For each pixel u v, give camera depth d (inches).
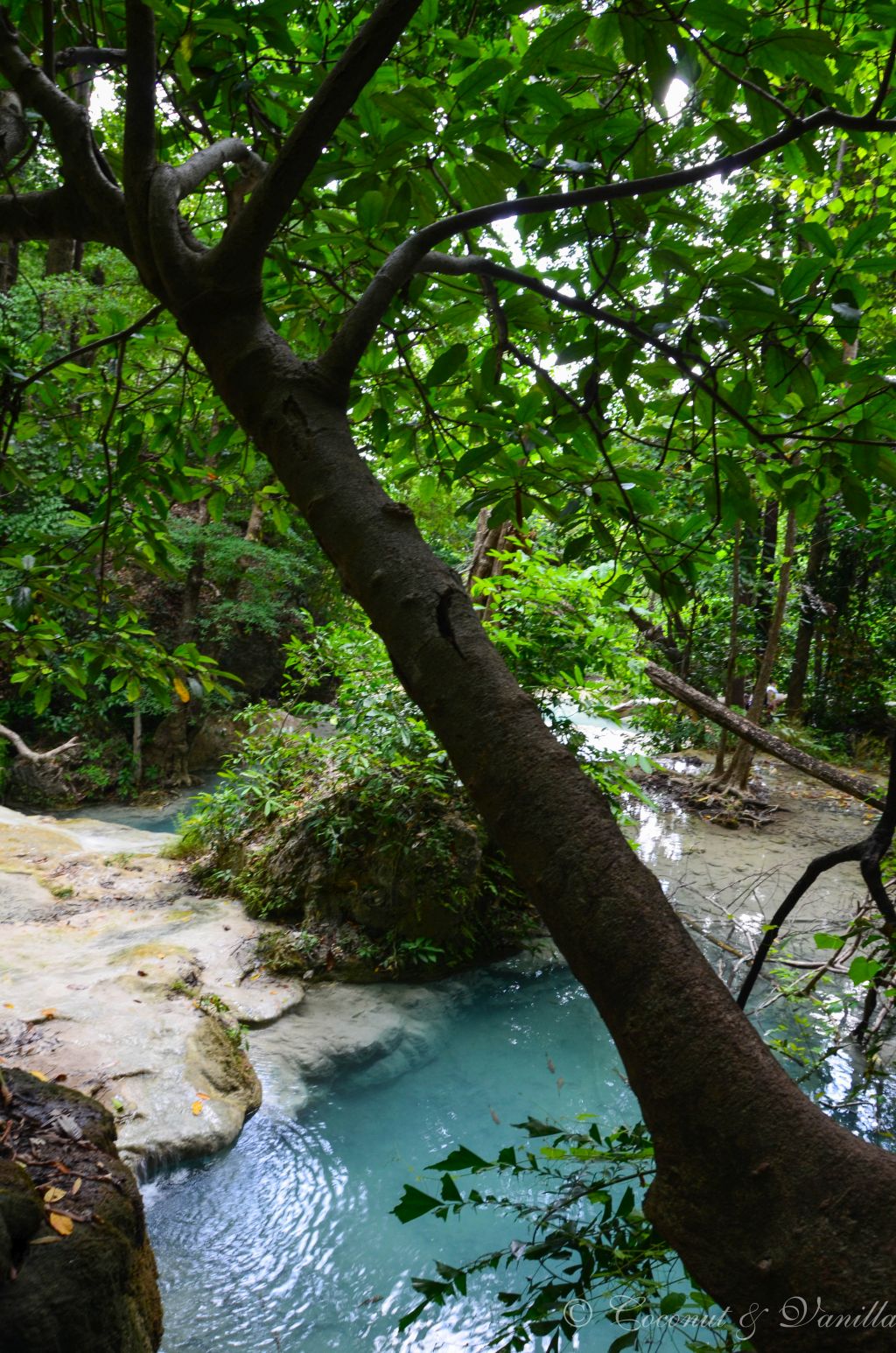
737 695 490.9
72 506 406.9
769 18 58.1
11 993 207.0
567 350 65.2
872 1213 23.3
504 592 298.5
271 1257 151.1
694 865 337.4
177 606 591.2
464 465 73.5
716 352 63.5
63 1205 87.2
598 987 28.2
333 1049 217.0
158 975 223.6
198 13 66.0
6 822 358.0
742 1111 25.3
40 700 99.3
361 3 80.5
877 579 574.2
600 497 75.4
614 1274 49.2
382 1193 169.5
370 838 269.1
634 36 49.4
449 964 265.3
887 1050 184.9
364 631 317.1
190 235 51.1
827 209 266.4
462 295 86.0
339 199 64.4
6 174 66.9
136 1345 89.5
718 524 73.3
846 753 539.5
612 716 290.2
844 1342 21.7
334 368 44.5
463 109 68.4
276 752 321.7
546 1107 201.5
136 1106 174.9
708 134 66.2
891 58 49.8
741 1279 23.8
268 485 114.3
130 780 547.8
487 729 32.5
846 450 66.1
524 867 30.3
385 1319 137.9
